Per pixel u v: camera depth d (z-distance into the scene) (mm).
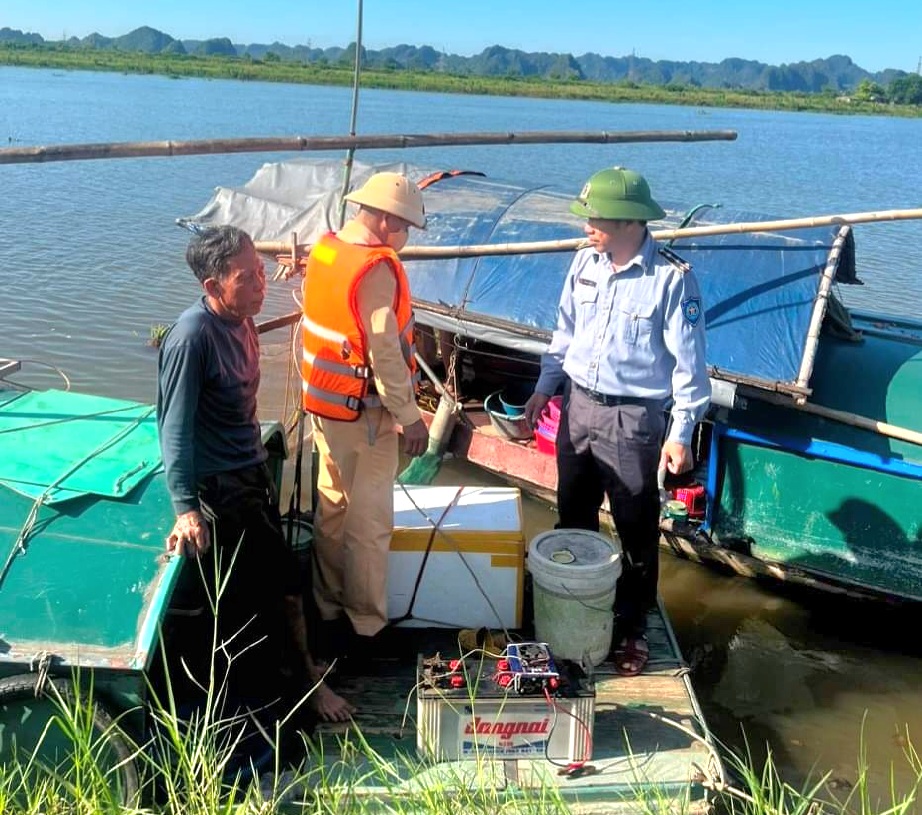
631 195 3896
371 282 3590
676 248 6262
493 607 4301
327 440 3887
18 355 9508
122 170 22375
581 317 4219
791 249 6016
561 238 6832
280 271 5672
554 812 3357
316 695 3857
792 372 5402
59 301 11336
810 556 5500
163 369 3293
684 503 5863
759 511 5613
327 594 4129
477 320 6566
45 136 29781
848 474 5270
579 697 3543
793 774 4391
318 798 3213
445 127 41250
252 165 23688
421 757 3572
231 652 3785
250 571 3689
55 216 16594
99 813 2893
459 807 3230
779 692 5027
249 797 3072
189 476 3297
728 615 5730
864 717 4824
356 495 3898
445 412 6953
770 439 5438
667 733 3807
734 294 5840
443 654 4195
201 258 3271
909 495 5121
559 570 3996
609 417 4121
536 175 24703
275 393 8578
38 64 106500
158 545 3424
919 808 4195
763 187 24891
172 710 3184
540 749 3602
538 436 6629
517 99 89938
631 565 4305
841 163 33625
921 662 5340
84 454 3781
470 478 7254
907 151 41812
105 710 3240
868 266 14820
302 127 37906
